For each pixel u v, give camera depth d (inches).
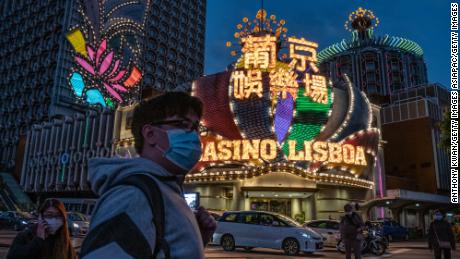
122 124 1738.4
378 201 1309.1
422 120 1886.1
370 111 1451.8
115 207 48.9
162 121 63.2
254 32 1386.6
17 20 3378.4
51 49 2878.9
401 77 3754.9
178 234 52.9
